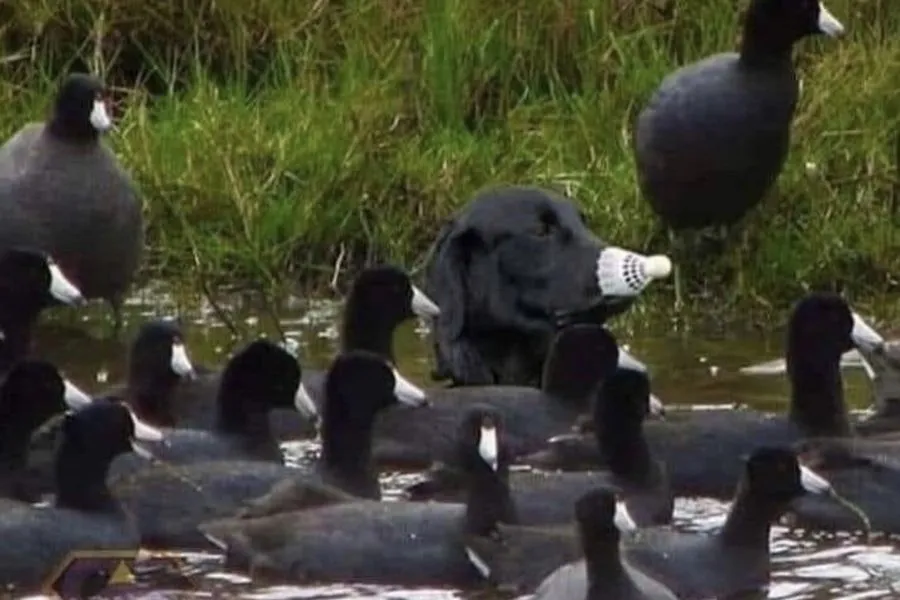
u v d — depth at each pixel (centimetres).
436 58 2030
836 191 1905
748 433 1484
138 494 1380
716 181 1847
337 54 2081
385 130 1975
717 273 1844
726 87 1845
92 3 2083
